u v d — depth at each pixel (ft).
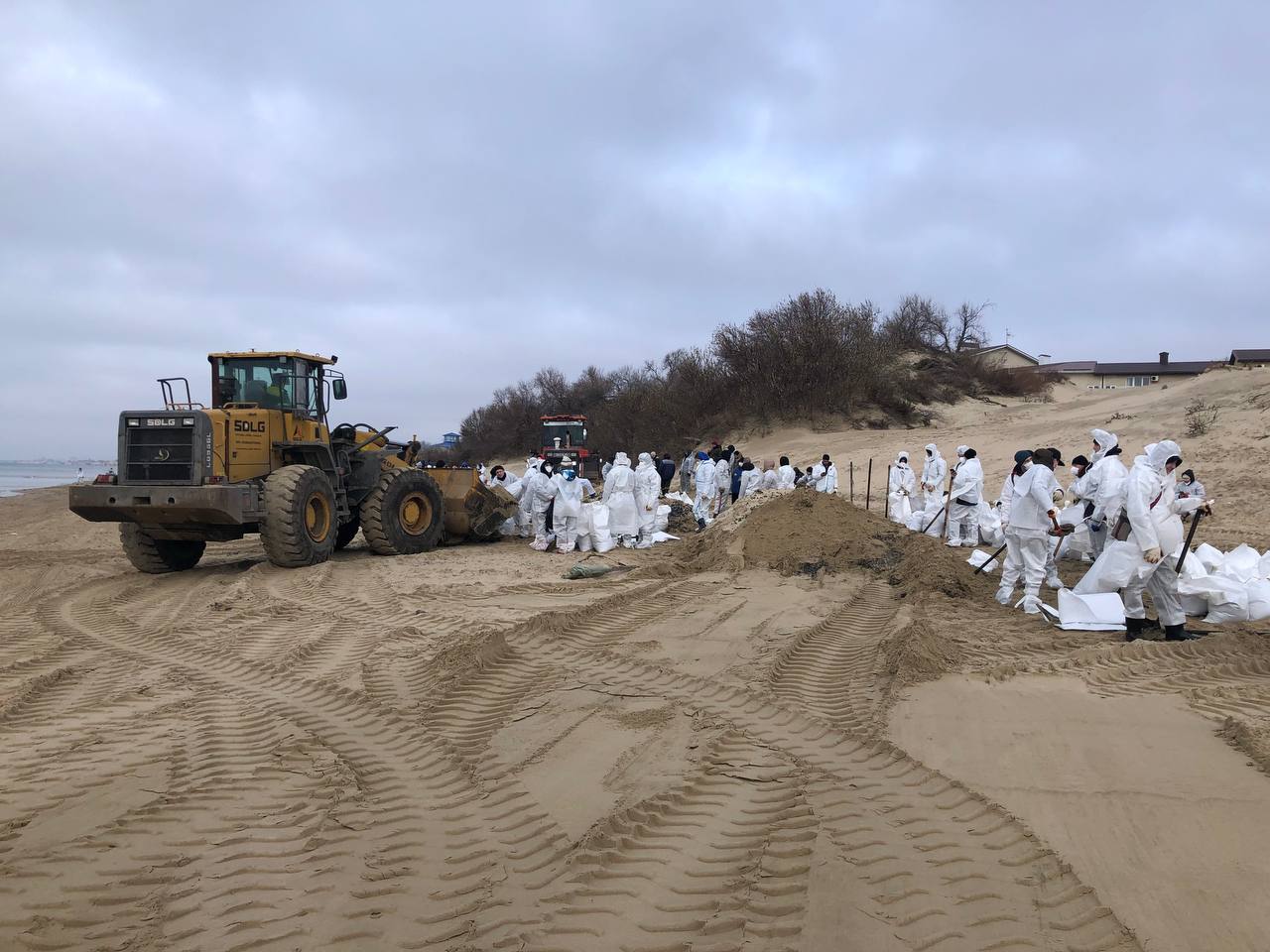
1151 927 10.79
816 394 128.26
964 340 168.96
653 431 146.30
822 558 38.11
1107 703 19.71
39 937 10.83
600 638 26.55
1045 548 30.30
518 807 14.73
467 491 54.08
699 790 15.38
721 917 11.23
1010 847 13.04
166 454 39.19
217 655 25.31
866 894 11.76
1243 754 16.35
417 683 22.04
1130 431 78.23
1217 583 27.89
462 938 10.84
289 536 40.32
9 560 50.06
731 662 23.62
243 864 12.77
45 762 16.94
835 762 16.67
